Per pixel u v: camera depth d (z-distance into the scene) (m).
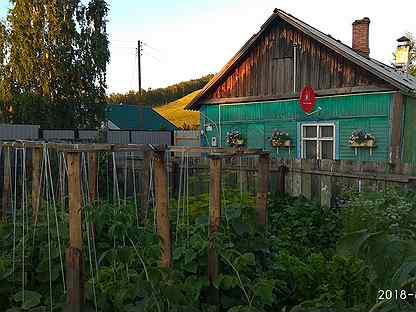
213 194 3.63
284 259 4.04
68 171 2.97
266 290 3.15
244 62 15.18
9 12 17.98
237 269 3.32
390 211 3.70
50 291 3.34
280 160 8.52
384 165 7.03
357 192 6.80
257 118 14.85
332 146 13.03
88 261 3.76
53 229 4.07
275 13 13.97
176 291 2.87
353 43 16.72
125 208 4.41
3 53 18.00
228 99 15.54
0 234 4.55
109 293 3.10
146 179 5.76
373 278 1.69
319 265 3.87
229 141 15.41
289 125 14.05
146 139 20.20
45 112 17.62
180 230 4.28
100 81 18.97
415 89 11.85
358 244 1.60
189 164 9.50
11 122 17.83
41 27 17.83
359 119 12.44
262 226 4.26
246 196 5.69
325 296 3.24
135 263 3.47
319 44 13.28
